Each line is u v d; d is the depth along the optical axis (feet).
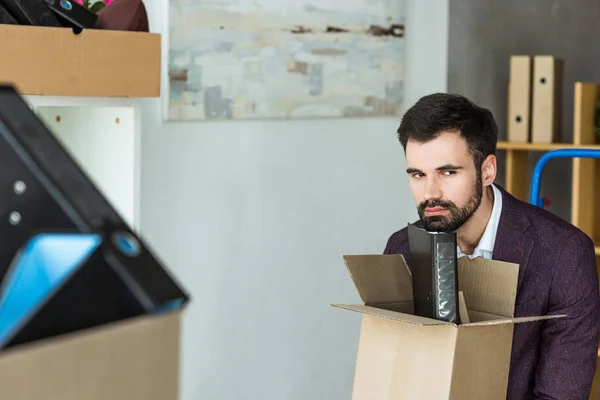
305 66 10.03
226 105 9.25
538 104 11.12
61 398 1.69
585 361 5.48
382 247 11.14
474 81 11.82
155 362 1.93
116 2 6.02
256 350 9.80
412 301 4.93
